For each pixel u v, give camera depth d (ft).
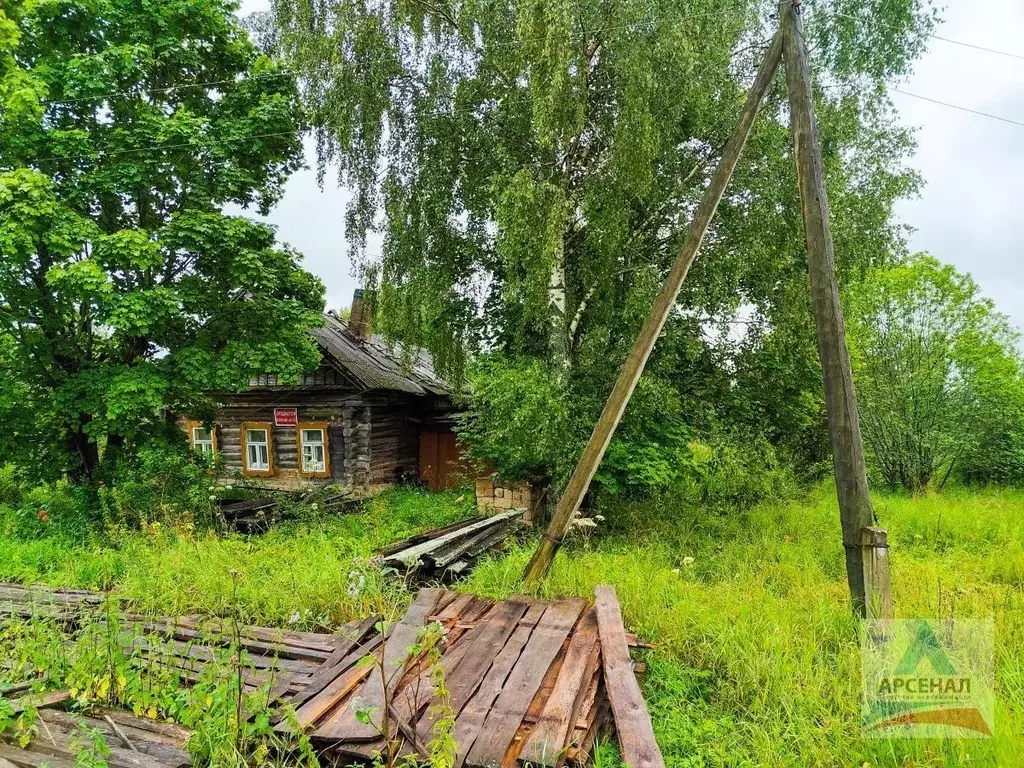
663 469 28.32
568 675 12.35
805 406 33.35
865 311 46.57
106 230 31.07
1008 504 36.63
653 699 13.15
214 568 20.31
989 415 46.29
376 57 29.45
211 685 11.55
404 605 17.53
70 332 32.45
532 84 25.38
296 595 17.87
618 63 25.40
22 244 25.46
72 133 28.12
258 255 31.32
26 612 17.40
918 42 27.68
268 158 33.68
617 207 27.04
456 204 32.04
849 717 11.81
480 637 14.37
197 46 33.50
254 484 46.98
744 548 26.12
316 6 30.40
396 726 10.56
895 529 29.84
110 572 21.39
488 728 10.46
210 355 31.17
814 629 15.52
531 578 19.02
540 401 26.48
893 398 46.96
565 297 31.40
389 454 50.06
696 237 18.38
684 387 32.89
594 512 31.76
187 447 35.27
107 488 30.86
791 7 17.48
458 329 33.71
